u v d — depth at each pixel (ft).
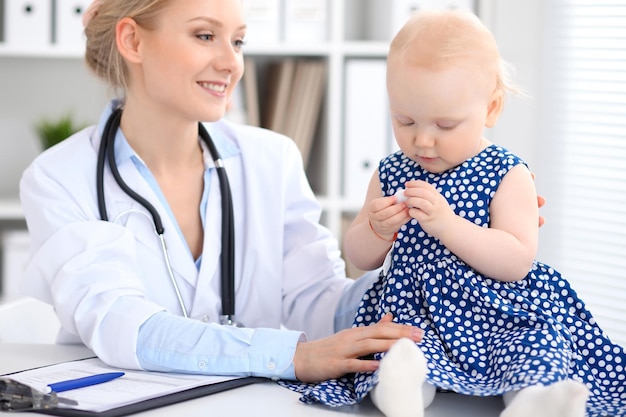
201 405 4.10
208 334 4.64
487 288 4.35
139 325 4.71
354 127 10.55
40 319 6.22
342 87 10.62
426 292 4.44
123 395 4.09
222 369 4.56
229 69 5.33
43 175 5.42
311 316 5.75
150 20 5.32
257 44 10.30
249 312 5.81
